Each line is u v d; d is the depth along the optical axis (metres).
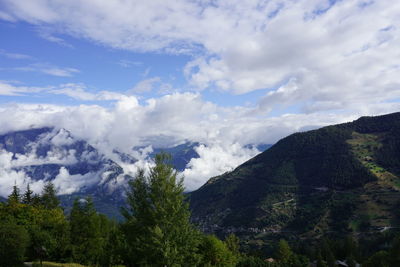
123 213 32.12
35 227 59.09
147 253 29.22
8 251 46.28
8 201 78.88
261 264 106.06
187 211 30.81
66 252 53.44
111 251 47.41
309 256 147.25
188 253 29.66
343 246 143.88
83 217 53.56
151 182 31.44
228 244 109.50
